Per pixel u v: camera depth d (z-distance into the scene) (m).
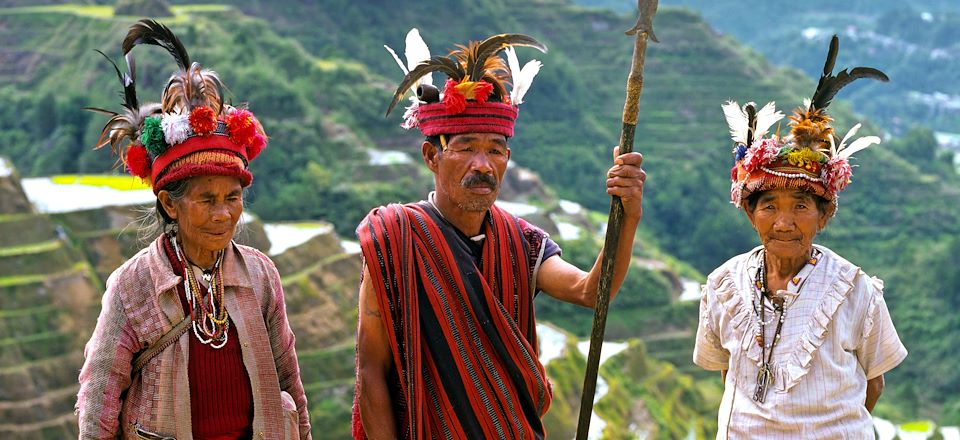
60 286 30.38
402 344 3.58
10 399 28.14
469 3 105.81
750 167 3.85
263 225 36.03
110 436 3.42
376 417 3.62
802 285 3.88
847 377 3.80
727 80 101.50
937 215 90.81
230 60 65.19
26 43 75.75
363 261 3.66
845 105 105.75
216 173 3.41
